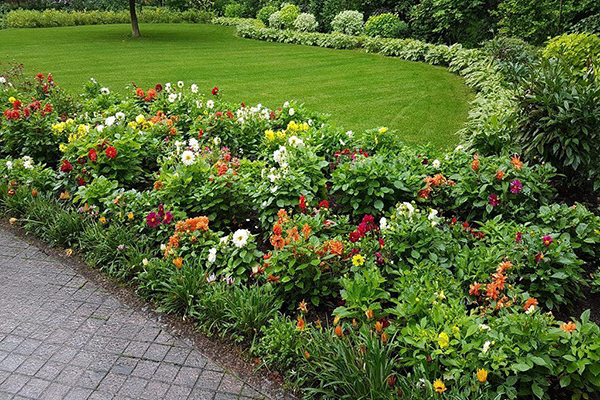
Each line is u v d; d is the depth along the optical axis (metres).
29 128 4.84
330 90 9.07
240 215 3.81
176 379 2.52
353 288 2.64
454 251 3.06
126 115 5.39
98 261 3.51
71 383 2.49
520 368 2.12
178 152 4.19
